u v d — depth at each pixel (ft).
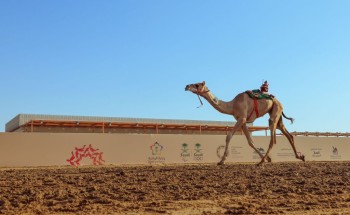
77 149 97.19
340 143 128.06
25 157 91.91
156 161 105.19
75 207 26.07
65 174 46.88
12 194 30.96
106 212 24.49
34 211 24.63
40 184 36.86
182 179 40.14
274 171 47.39
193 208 26.08
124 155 101.86
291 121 62.59
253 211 24.79
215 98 57.62
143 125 125.18
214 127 136.46
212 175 43.29
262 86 60.18
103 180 39.47
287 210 25.35
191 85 56.44
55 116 141.28
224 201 28.71
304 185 36.58
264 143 117.39
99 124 119.96
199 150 110.42
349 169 50.11
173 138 107.96
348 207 26.45
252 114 58.18
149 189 33.78
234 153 113.80
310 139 123.44
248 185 36.40
